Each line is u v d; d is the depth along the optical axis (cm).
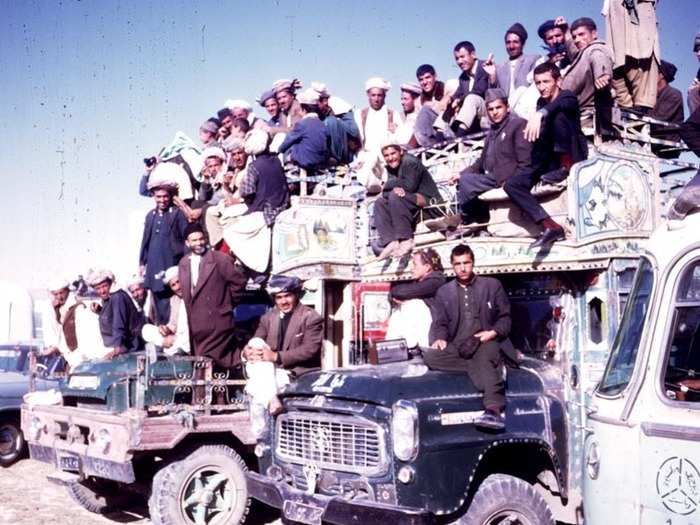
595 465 444
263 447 637
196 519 696
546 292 649
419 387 545
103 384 750
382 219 771
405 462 521
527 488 551
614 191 647
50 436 810
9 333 1509
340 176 957
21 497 932
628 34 839
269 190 897
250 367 642
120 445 689
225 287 759
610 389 448
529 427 574
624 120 709
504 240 647
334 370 611
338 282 877
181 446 716
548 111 628
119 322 852
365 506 522
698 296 400
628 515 410
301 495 572
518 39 943
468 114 875
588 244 616
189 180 949
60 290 988
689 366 402
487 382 553
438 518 532
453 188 832
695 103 847
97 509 848
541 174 655
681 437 384
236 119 1073
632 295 446
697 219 410
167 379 708
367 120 1030
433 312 602
